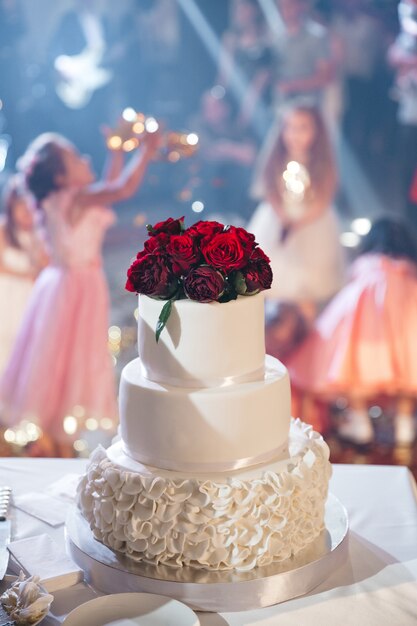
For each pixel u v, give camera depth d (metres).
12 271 3.95
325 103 4.67
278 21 4.76
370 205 4.65
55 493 1.68
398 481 1.77
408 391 3.89
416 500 1.69
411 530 1.56
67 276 3.75
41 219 3.75
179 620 1.22
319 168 4.11
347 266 4.10
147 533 1.34
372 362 3.88
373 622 1.27
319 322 4.02
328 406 3.94
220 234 1.36
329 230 4.09
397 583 1.38
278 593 1.32
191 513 1.32
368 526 1.57
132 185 3.71
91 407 3.74
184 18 5.12
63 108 5.29
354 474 1.81
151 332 1.41
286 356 4.02
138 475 1.36
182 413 1.37
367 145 4.62
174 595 1.30
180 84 5.25
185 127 5.28
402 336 3.87
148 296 1.42
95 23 5.23
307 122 4.11
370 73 4.61
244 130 4.96
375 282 3.91
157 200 5.32
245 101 4.91
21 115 5.25
